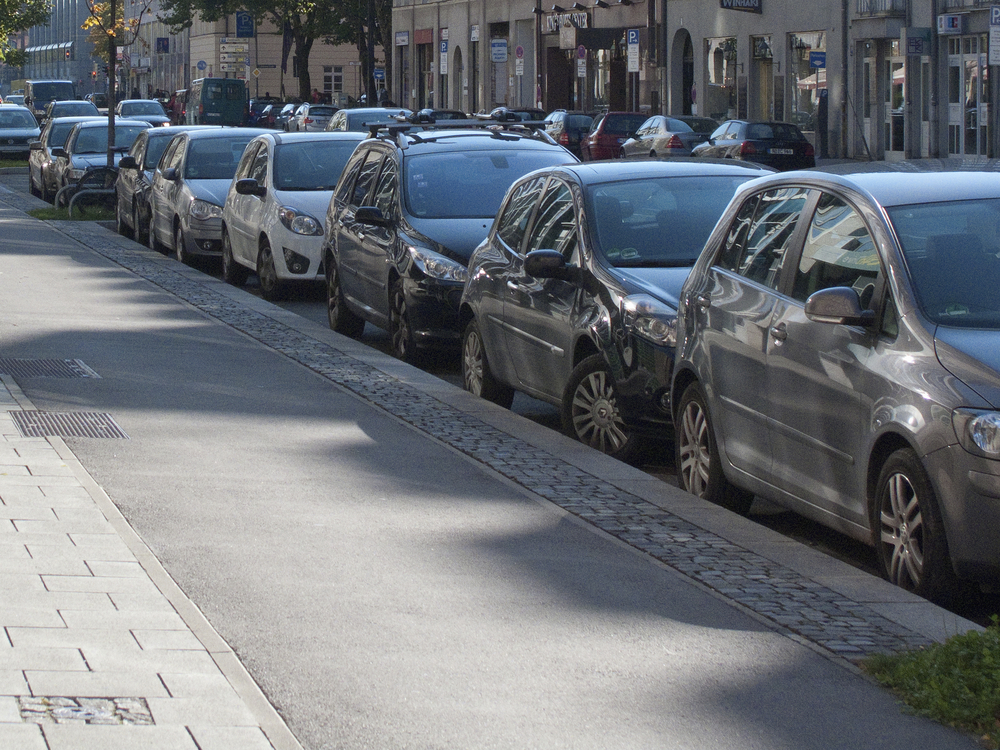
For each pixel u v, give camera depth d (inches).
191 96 3828.7
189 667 244.2
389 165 658.8
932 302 310.7
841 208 346.3
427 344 591.8
